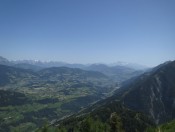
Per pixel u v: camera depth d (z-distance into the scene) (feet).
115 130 528.63
